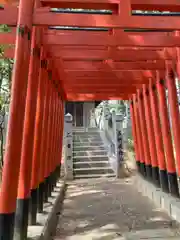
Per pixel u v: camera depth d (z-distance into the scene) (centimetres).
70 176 1249
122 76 805
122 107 1928
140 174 1051
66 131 1286
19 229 391
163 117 736
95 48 630
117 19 390
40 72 559
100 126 1886
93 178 1274
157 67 713
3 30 530
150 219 597
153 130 870
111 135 1444
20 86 340
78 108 2208
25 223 398
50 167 764
